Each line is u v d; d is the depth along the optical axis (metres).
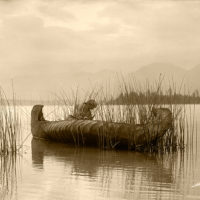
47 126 13.77
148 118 11.46
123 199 6.10
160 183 7.14
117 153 11.07
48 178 7.52
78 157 10.27
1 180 7.35
